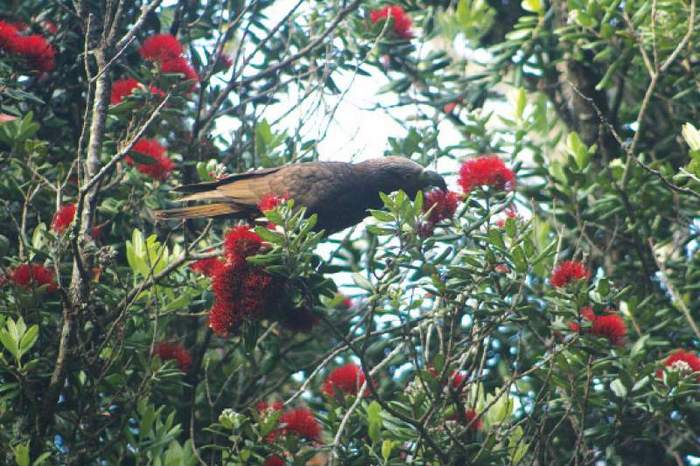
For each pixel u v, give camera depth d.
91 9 13.50
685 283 13.47
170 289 11.01
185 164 13.09
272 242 9.34
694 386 10.39
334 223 11.91
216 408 12.25
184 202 13.13
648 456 13.16
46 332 11.12
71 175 12.86
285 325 10.28
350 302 13.59
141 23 10.65
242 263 9.83
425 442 9.99
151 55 11.70
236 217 11.61
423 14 15.69
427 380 9.85
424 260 9.88
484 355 10.26
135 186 11.85
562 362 10.19
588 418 11.89
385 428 10.55
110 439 10.79
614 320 10.09
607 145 15.84
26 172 11.84
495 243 9.79
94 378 10.06
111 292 10.65
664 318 12.92
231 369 13.05
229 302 9.85
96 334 10.63
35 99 11.56
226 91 13.45
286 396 13.65
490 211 10.12
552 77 16.50
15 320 10.65
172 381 10.53
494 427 10.69
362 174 11.90
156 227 12.88
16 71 11.61
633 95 16.70
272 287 9.82
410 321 10.19
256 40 15.11
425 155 13.38
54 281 10.60
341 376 10.74
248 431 9.79
